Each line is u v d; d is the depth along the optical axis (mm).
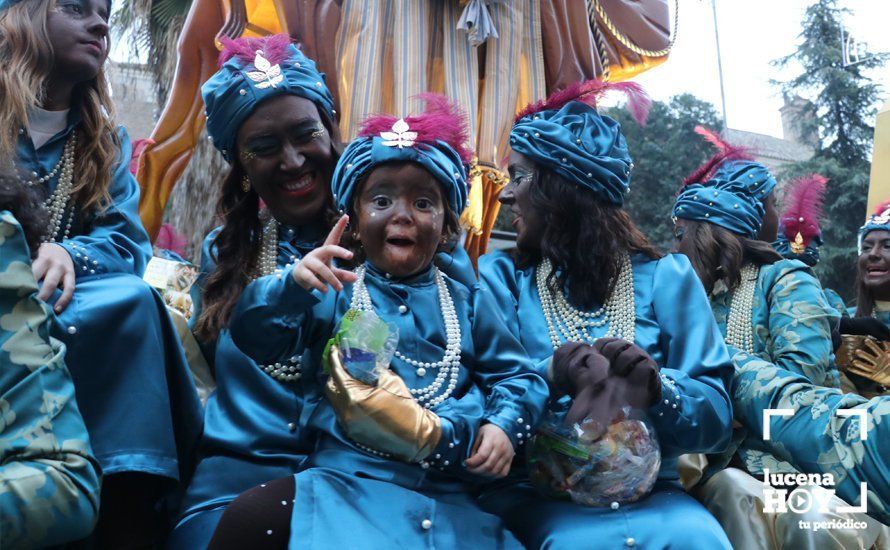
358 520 2182
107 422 2348
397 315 2529
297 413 2631
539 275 2922
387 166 2498
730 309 3404
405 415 2260
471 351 2572
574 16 4660
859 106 20594
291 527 2145
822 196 4773
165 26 10102
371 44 4137
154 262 3453
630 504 2461
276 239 2967
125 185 2961
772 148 20078
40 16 2768
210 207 8984
